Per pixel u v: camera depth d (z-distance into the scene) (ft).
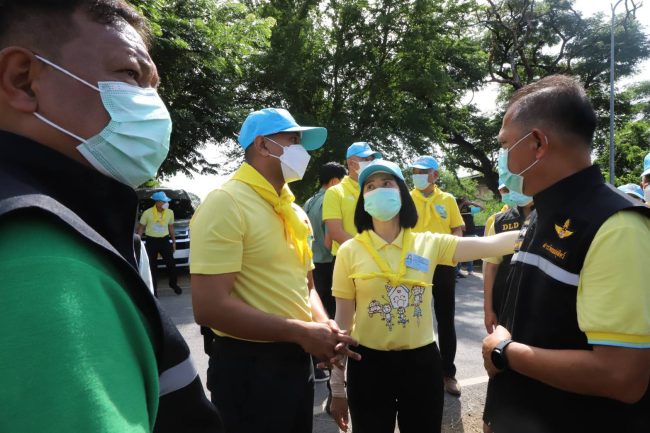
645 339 3.82
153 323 2.37
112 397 1.69
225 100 43.09
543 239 4.62
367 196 7.81
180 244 31.55
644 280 3.85
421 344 7.43
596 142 82.12
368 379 7.41
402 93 60.18
